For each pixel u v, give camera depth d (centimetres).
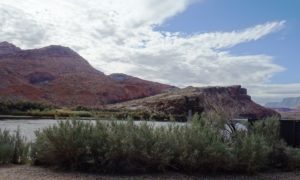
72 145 793
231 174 830
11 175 711
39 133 883
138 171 787
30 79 16575
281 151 945
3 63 16888
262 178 799
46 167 825
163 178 740
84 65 19075
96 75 17825
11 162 891
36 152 862
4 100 8206
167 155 803
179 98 8006
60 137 800
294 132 1115
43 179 686
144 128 847
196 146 833
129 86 16962
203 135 855
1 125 3362
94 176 736
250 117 1110
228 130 952
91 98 15412
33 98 14375
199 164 813
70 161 800
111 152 782
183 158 808
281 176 833
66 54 19575
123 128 843
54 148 804
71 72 17700
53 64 18162
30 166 835
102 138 818
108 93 16088
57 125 869
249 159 834
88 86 16338
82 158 794
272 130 1014
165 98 8662
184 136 851
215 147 827
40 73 17025
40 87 15475
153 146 807
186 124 919
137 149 792
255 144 864
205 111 1070
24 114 7488
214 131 896
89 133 832
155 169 805
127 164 786
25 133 1900
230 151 847
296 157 941
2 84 14388
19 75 16362
